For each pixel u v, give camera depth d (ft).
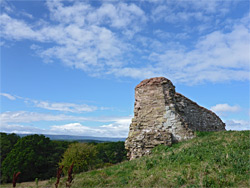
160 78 51.37
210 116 73.67
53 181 34.01
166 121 46.83
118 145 160.04
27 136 124.57
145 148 43.01
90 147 105.29
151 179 24.43
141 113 49.57
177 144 42.16
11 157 112.98
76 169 93.81
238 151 27.43
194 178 22.57
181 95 58.85
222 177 20.97
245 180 20.33
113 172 31.81
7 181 109.09
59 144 155.74
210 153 28.94
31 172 113.80
